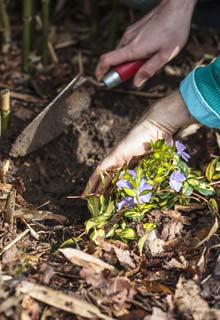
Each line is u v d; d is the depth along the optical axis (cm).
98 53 117
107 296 72
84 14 125
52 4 125
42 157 98
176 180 78
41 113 94
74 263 75
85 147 99
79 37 120
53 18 124
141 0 102
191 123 82
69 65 114
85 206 90
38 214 84
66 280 74
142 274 76
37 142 96
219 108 77
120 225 80
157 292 73
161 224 82
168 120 81
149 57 91
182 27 89
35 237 82
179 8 88
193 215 84
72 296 71
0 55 115
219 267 75
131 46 90
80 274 73
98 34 121
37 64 114
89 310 70
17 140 94
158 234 81
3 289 70
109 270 74
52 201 91
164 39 89
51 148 98
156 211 83
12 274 73
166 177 81
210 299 73
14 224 82
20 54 116
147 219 82
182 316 71
